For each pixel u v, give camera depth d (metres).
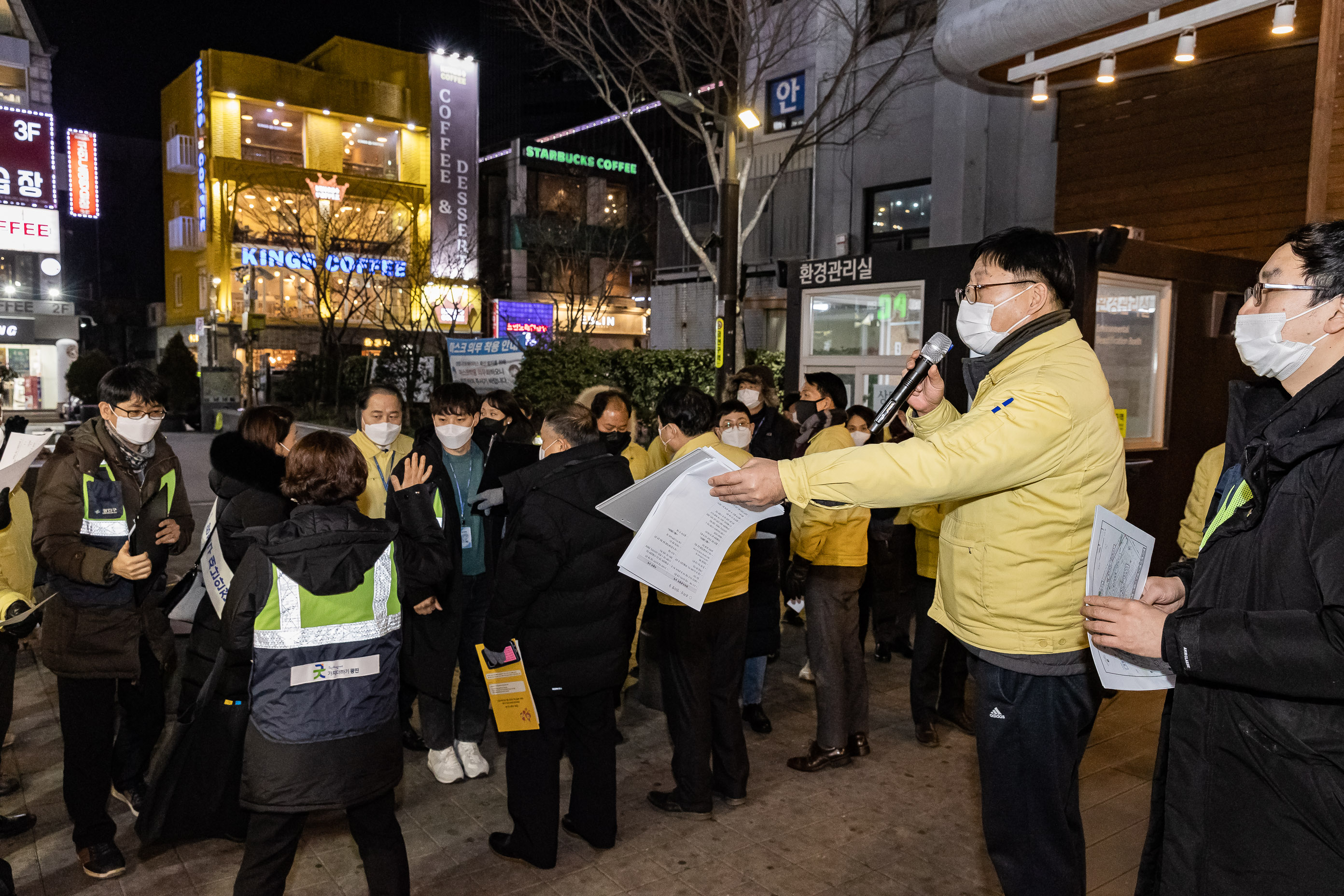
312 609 2.60
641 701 5.38
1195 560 2.12
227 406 27.62
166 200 37.12
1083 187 11.50
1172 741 1.76
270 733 2.58
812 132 16.47
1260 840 1.59
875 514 5.87
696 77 16.06
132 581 3.35
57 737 4.73
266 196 31.17
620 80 15.74
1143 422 7.57
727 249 9.92
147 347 42.12
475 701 4.38
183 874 3.44
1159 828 1.87
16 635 2.99
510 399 5.72
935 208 13.46
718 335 10.05
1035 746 2.29
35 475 3.97
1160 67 10.17
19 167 30.92
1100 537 1.88
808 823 3.90
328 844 3.70
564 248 35.38
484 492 4.10
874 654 6.42
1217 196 10.08
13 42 30.27
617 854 3.64
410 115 33.69
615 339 38.03
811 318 9.25
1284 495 1.58
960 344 7.82
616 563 3.40
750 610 4.75
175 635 5.30
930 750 4.72
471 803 4.10
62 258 38.22
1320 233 1.67
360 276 29.66
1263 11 7.83
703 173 35.91
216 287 30.59
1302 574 1.53
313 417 21.14
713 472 2.27
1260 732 1.58
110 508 3.28
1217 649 1.51
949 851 3.67
